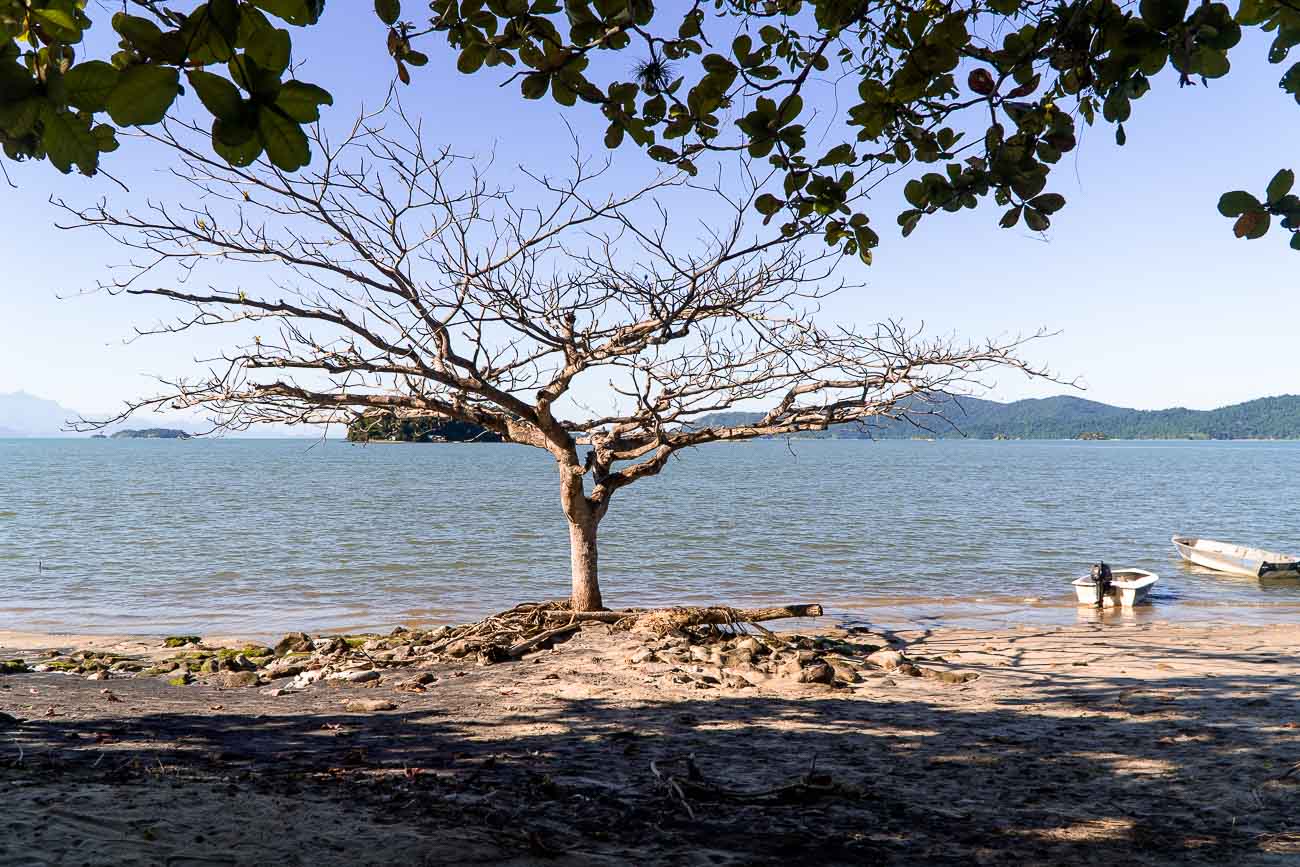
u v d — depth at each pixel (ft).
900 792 23.35
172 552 106.01
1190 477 308.40
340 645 51.52
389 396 46.65
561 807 21.01
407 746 27.68
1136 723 31.76
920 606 74.08
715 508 175.01
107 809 18.29
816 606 51.11
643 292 39.75
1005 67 10.21
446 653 46.70
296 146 5.65
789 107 11.02
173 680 41.70
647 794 22.45
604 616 52.26
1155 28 7.73
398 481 278.46
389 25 10.31
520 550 109.81
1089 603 73.67
